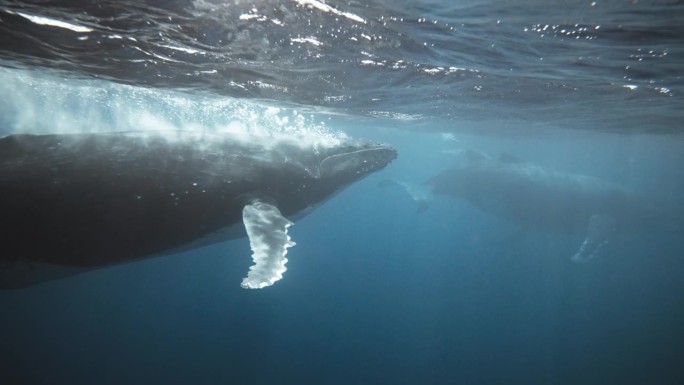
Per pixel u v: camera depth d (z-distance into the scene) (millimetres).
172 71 11594
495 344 34188
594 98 14258
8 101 16016
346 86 13414
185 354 25000
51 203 7012
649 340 37375
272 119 17562
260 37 8055
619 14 6043
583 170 72812
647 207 20578
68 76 13188
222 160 8281
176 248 8250
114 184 7270
